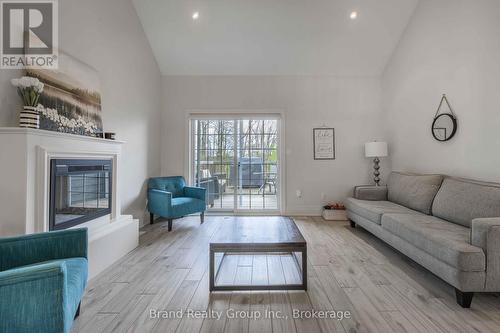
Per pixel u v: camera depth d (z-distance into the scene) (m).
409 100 4.09
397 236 2.75
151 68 4.50
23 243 1.56
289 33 4.24
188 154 4.97
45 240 1.62
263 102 4.93
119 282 2.25
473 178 2.91
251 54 4.59
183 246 3.19
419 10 3.81
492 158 2.68
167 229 3.94
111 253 2.64
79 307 1.78
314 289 2.15
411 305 1.90
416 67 3.91
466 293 1.85
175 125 4.98
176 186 4.53
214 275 2.24
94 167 2.63
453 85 3.20
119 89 3.48
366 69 4.83
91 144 2.57
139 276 2.38
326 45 4.43
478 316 1.75
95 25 2.96
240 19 4.04
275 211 5.03
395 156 4.50
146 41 4.30
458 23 3.10
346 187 4.91
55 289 1.16
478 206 2.38
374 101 4.92
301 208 4.93
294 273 2.45
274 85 4.94
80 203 2.52
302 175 4.93
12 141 1.83
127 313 1.79
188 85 4.97
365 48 4.48
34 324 1.13
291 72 4.88
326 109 4.92
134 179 3.89
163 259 2.79
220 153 5.09
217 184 5.11
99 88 2.99
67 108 2.47
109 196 2.91
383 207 3.46
